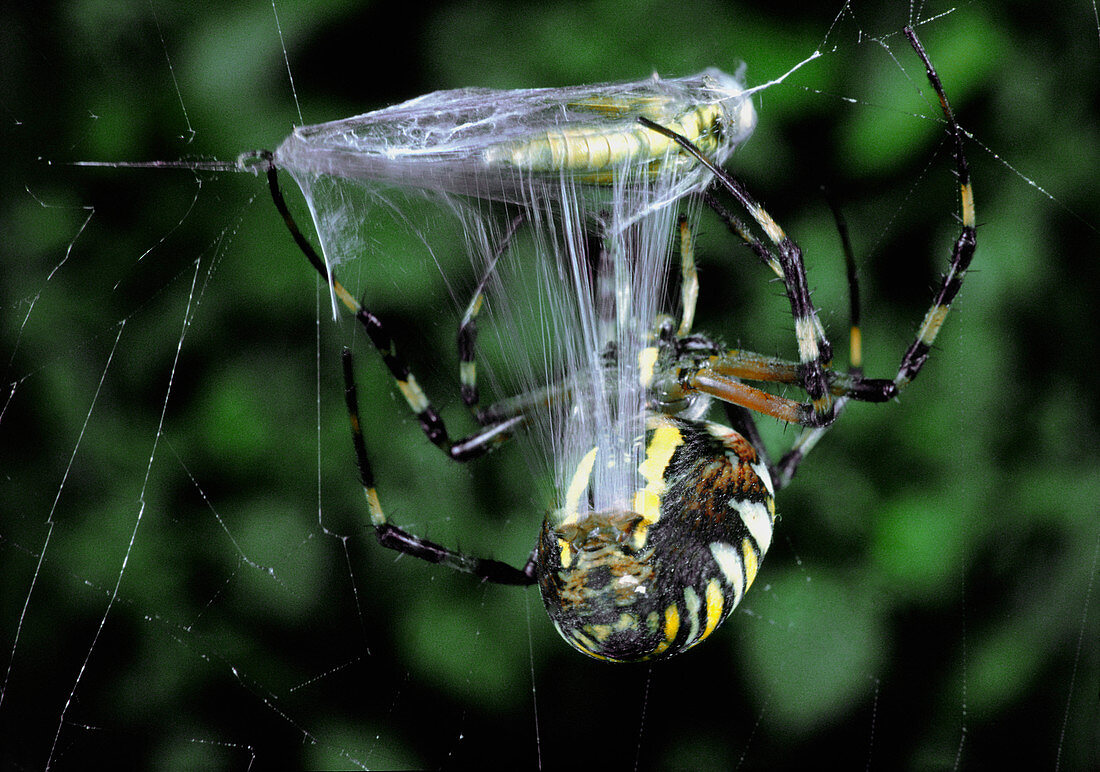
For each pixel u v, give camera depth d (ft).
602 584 0.84
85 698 0.93
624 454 0.85
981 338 0.93
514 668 0.93
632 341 0.88
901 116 0.92
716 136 0.86
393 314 0.93
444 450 0.89
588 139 0.85
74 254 0.93
